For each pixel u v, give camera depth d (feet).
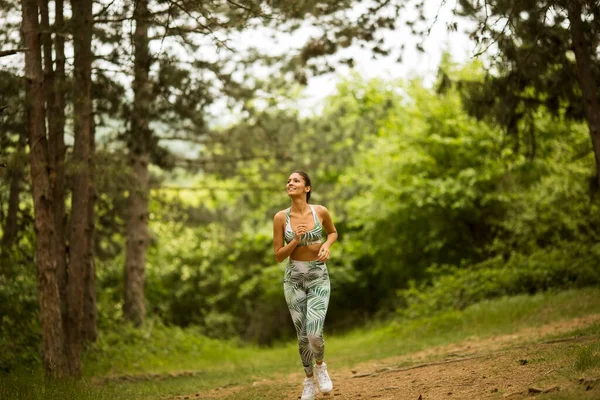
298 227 21.15
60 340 31.40
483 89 43.42
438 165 77.51
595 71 39.27
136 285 61.26
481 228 79.41
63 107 36.65
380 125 95.81
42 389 25.21
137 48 37.14
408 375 26.78
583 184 60.13
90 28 34.91
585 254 59.57
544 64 38.93
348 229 99.25
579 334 30.01
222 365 48.06
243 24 32.40
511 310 50.31
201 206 74.95
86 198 37.32
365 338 65.05
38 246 31.48
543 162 66.23
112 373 40.98
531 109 43.91
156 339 57.06
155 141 46.01
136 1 32.89
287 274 22.03
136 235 61.87
